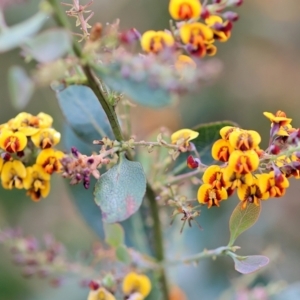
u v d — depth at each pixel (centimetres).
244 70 154
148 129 131
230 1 82
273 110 152
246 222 85
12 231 97
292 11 158
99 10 149
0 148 84
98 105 94
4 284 129
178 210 85
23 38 76
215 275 114
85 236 141
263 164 83
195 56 82
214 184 82
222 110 147
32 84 75
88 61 79
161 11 148
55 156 84
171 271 103
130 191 83
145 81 77
